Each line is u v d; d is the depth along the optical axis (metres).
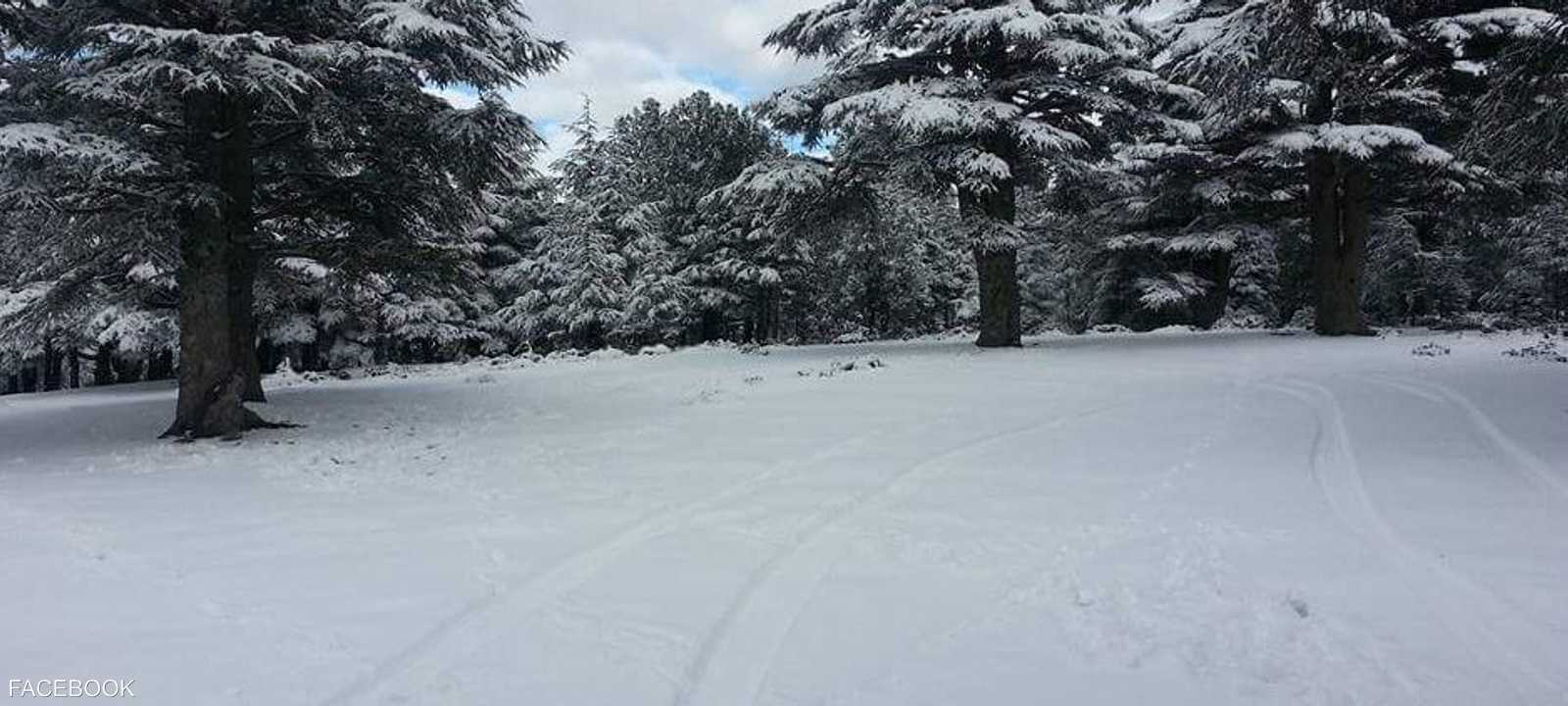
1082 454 9.35
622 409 14.44
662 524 7.07
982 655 4.52
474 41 13.34
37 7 12.16
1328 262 23.11
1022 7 19.45
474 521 7.30
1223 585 5.38
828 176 22.55
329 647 4.69
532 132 14.16
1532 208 27.95
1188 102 22.31
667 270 37.06
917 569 5.84
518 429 12.65
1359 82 19.41
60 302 14.47
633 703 4.05
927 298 46.94
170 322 30.58
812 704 4.02
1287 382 14.32
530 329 37.31
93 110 11.71
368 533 6.96
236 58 10.88
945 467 8.93
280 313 31.47
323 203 16.08
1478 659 4.33
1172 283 31.45
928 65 22.56
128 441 12.87
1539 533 6.18
